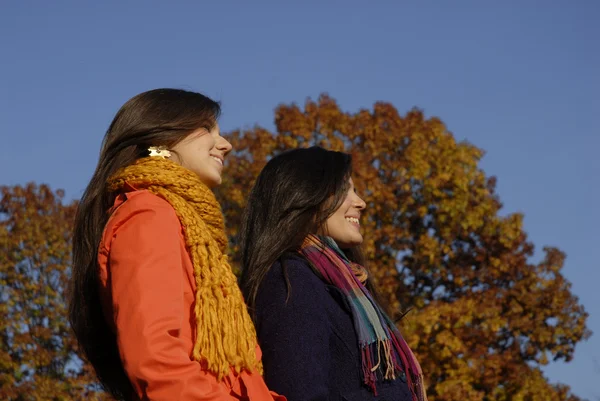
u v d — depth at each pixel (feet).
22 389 67.10
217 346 10.05
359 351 11.50
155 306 9.59
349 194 13.01
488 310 72.38
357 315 11.59
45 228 75.41
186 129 11.49
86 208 11.21
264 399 10.21
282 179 12.60
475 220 76.84
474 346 71.97
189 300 10.32
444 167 77.46
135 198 10.48
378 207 73.77
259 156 72.95
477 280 77.71
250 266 12.11
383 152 77.36
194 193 10.94
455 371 68.54
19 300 71.87
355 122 77.36
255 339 10.69
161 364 9.35
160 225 10.20
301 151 13.01
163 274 9.84
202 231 10.63
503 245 78.38
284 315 11.30
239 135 75.05
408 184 76.89
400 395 11.54
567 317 77.25
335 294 11.76
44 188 77.51
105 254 10.30
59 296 73.41
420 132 77.97
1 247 73.26
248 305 11.76
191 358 9.98
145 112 11.46
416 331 68.85
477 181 79.10
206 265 10.41
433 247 75.15
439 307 71.05
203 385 9.45
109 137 11.49
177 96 11.66
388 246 75.31
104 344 11.19
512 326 76.02
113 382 11.37
